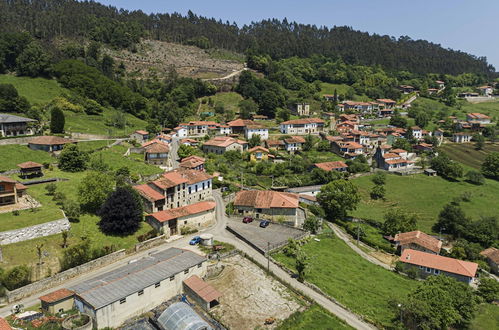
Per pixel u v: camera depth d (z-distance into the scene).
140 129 189.25
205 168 138.50
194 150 157.50
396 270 88.88
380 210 133.38
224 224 97.50
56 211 79.88
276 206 101.19
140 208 87.62
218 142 172.88
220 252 79.19
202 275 70.25
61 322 53.50
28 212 78.19
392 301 64.62
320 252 87.62
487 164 174.75
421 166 180.00
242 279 70.06
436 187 155.50
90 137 152.38
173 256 70.81
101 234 79.38
